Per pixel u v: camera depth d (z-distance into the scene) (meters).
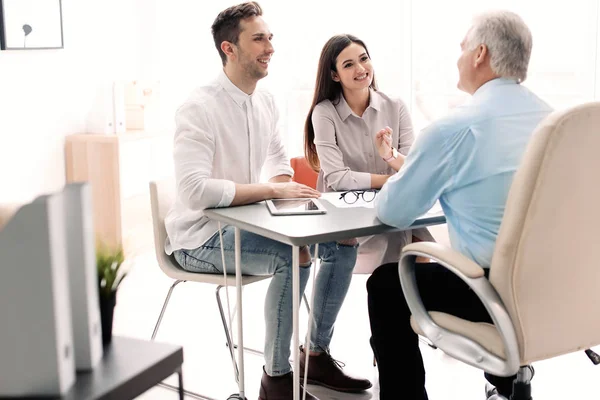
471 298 2.04
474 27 2.08
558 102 4.36
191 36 5.15
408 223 2.16
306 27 4.97
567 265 1.83
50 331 1.35
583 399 2.75
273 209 2.35
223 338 3.44
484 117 1.99
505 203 1.97
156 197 2.74
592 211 1.81
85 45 4.75
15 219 1.32
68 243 1.44
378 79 4.88
